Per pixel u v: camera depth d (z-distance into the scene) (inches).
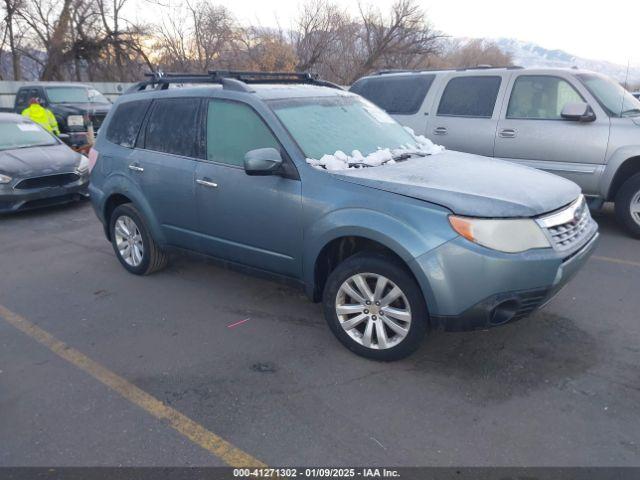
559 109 257.9
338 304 149.2
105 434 120.3
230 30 1136.8
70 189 341.7
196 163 179.3
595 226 157.5
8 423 125.3
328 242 145.9
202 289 202.2
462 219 127.6
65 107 589.3
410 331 137.3
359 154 160.7
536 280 128.4
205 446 115.6
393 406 126.7
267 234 161.8
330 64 1193.4
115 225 220.7
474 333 158.9
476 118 278.8
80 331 171.5
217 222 175.5
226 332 166.9
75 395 135.9
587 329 160.4
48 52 1170.0
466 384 134.3
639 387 131.2
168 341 162.4
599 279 198.8
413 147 182.4
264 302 188.2
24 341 166.1
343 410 126.0
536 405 125.4
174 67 1153.4
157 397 133.7
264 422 122.6
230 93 172.9
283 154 156.6
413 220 132.0
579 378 135.5
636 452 109.7
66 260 243.6
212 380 140.3
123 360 152.3
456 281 127.9
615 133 241.9
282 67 1096.2
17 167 326.0
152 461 111.7
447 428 118.5
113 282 213.2
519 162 267.1
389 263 137.6
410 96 305.9
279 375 141.5
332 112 177.0
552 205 137.1
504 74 274.4
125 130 210.4
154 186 194.2
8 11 1159.0
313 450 113.3
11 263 242.4
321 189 147.6
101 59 1219.9
